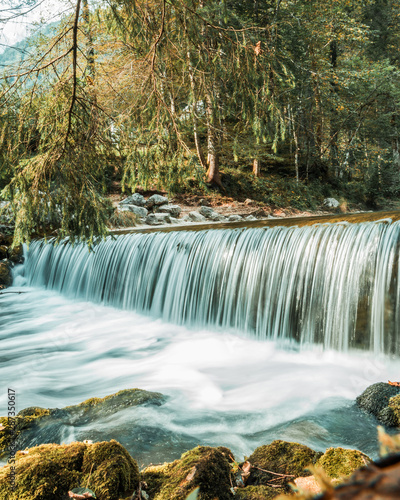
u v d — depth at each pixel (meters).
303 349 7.13
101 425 4.36
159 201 17.45
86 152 5.19
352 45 27.19
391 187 27.66
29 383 6.07
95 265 11.09
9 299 11.44
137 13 4.75
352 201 24.84
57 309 10.42
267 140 5.62
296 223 8.55
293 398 5.29
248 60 5.28
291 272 7.43
